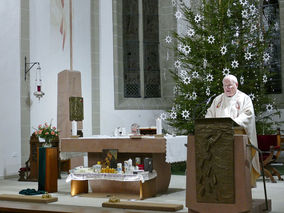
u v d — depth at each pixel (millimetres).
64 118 13617
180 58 14914
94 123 15633
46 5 14188
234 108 8242
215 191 6102
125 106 16312
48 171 9352
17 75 13109
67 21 15008
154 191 8711
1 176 12406
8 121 12734
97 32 16031
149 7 17078
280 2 15844
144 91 16875
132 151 8664
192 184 6262
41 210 6625
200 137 6199
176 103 14281
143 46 16984
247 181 6051
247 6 13891
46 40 14133
